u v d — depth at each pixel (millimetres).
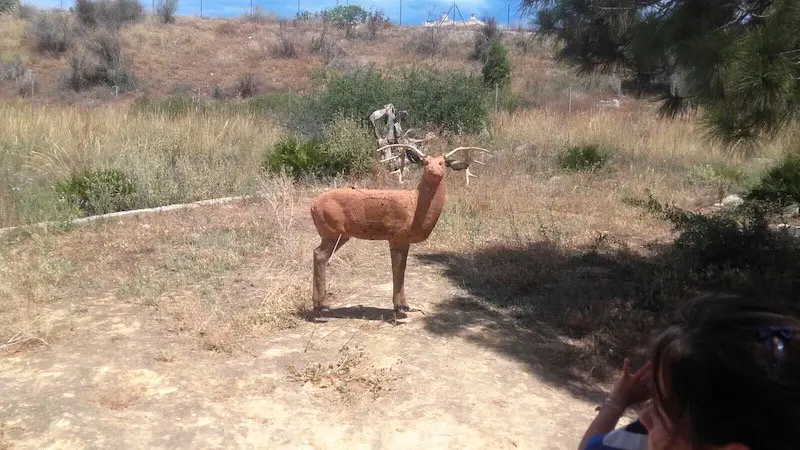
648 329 5129
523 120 15734
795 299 5223
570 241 7676
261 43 34344
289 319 5152
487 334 5094
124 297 5562
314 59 33125
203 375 4246
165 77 29891
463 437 3684
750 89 4203
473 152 12648
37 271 5957
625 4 5504
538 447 3652
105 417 3697
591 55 6309
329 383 4203
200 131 12273
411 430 3732
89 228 7770
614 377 4535
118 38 31391
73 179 9016
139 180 9312
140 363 4367
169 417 3734
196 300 5496
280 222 7738
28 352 4484
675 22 5066
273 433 3650
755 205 7543
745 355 906
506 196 9766
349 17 42062
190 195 9484
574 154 12461
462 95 14266
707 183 11477
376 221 4945
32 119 11828
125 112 13625
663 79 6230
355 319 5273
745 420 907
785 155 11180
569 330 5277
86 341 4688
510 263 6805
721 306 987
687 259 6254
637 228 8570
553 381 4441
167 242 7277
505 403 4094
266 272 6379
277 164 10641
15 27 32594
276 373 4320
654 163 13156
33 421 3609
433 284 6219
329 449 3541
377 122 11727
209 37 34688
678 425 1007
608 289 6062
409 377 4320
